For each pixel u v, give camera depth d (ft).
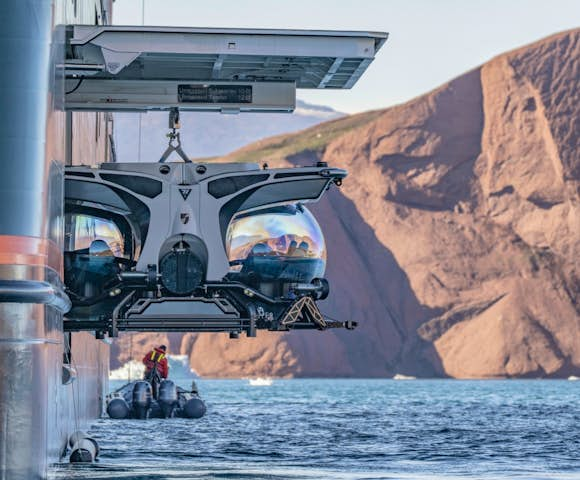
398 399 614.34
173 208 97.55
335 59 100.99
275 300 99.45
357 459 166.20
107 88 108.88
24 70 87.56
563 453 183.52
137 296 98.27
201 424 280.92
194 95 108.68
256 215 100.48
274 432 252.01
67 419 134.92
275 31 97.19
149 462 153.58
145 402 297.94
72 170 98.27
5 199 86.53
